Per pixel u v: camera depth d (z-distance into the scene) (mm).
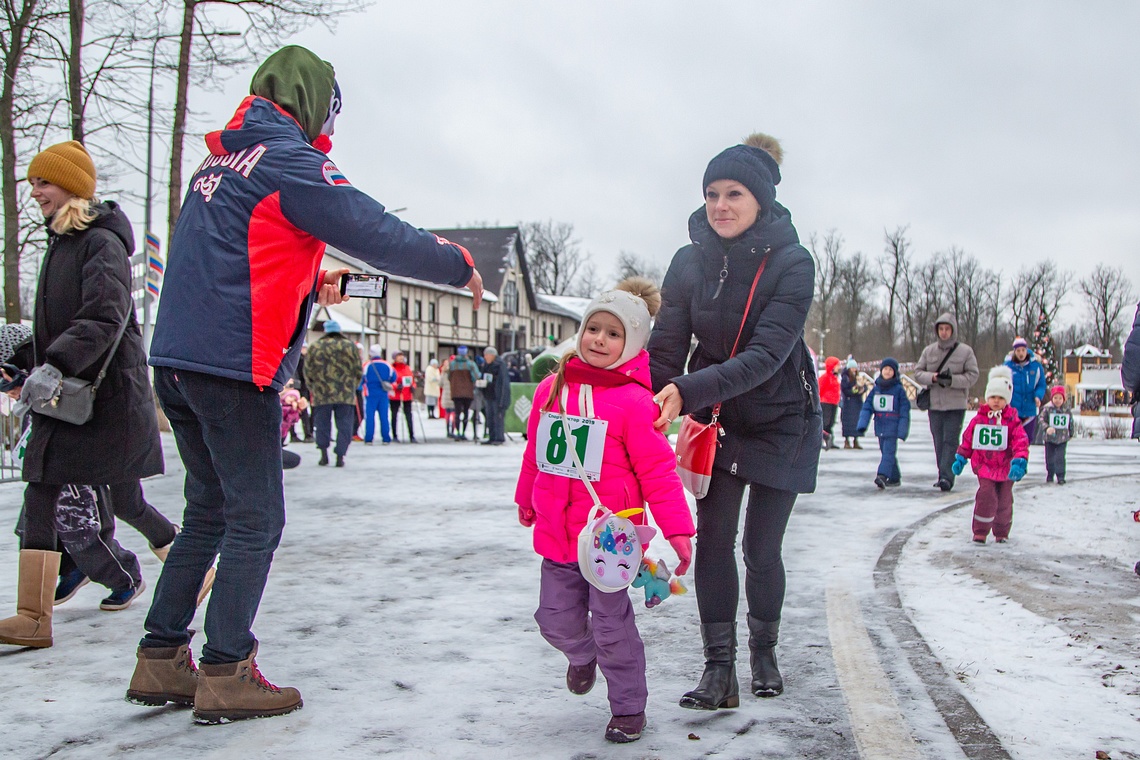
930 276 80188
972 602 4934
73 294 4066
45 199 4023
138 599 4887
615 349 3168
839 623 4484
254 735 3037
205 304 3055
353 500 9211
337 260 40000
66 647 4012
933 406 10625
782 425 3434
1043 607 4824
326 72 3424
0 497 9102
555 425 3195
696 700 3311
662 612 4773
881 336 80875
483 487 10391
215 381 3070
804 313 3332
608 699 3287
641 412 3125
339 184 3055
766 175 3387
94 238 4047
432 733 3080
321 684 3584
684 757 2896
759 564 3510
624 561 2971
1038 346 45094
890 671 3740
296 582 5418
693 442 3344
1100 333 84812
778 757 2891
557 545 3168
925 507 9031
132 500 4402
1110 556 6297
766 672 3506
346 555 6281
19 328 4781
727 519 3424
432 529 7398
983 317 80375
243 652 3186
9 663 3783
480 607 4824
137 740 2984
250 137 3146
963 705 3350
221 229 3074
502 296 68438
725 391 3156
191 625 4324
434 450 16625
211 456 3174
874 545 6770
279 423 3250
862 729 3111
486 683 3613
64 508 4383
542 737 3057
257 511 3176
